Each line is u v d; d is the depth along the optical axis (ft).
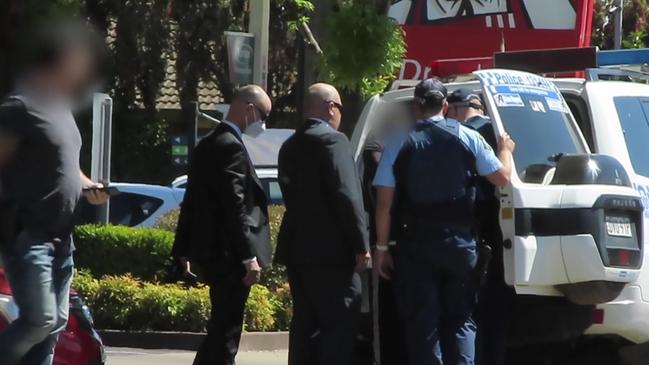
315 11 88.43
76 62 47.70
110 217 123.95
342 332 58.34
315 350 59.41
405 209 58.13
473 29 139.44
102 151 86.33
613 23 244.83
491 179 57.41
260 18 80.79
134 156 197.98
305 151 58.23
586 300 58.34
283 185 59.67
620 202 58.49
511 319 61.93
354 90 86.63
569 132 61.57
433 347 57.52
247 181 60.95
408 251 57.67
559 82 65.92
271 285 96.17
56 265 46.62
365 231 57.26
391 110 66.49
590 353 66.18
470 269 57.72
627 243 58.75
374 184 58.65
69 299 51.62
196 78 189.06
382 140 65.98
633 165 63.98
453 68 75.92
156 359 81.61
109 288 90.89
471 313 58.34
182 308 89.61
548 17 139.33
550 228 57.82
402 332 61.11
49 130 45.57
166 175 199.41
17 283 45.75
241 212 59.98
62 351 51.96
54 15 58.03
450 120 58.75
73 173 46.47
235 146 60.49
